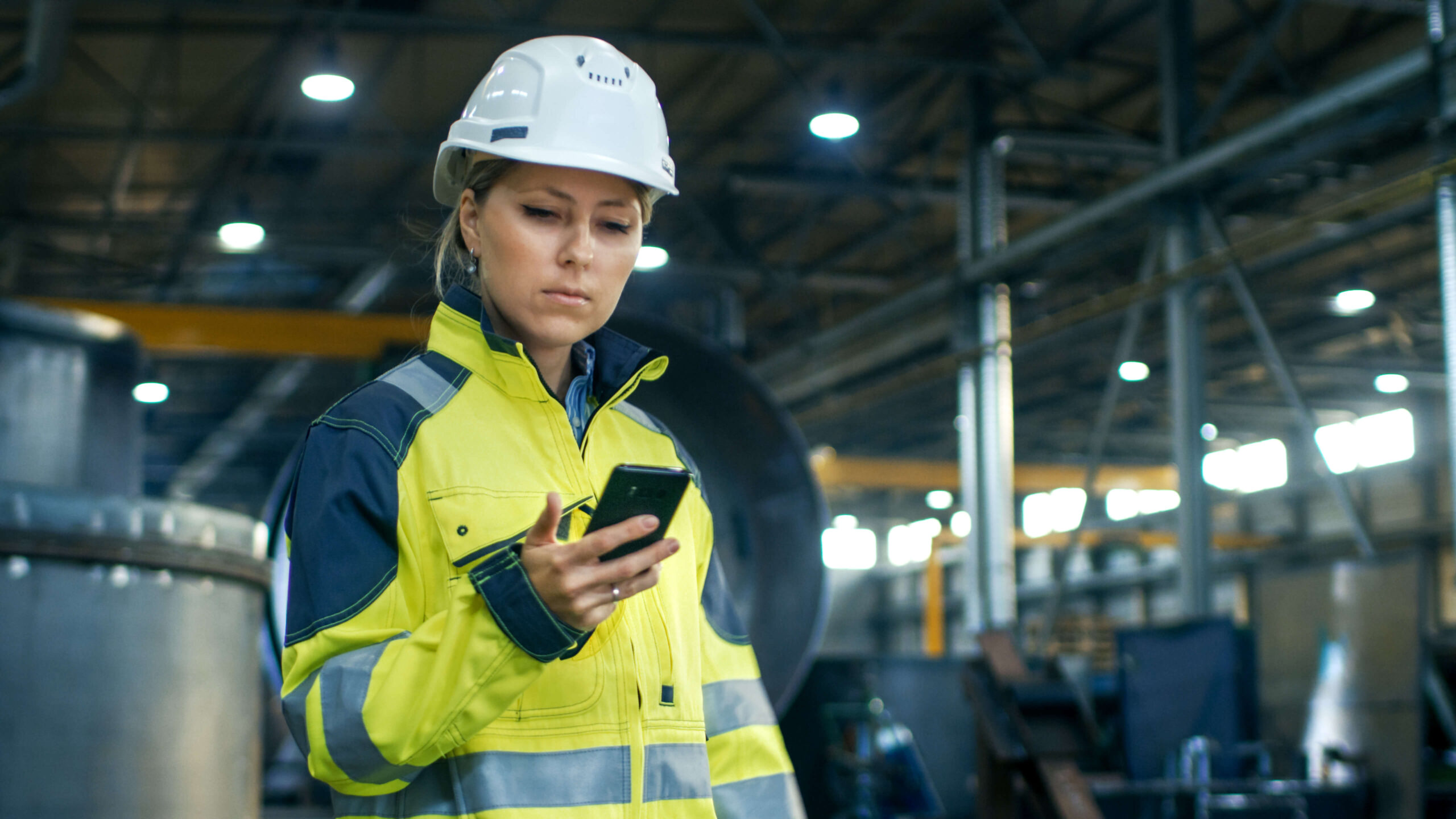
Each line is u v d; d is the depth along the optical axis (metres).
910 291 15.57
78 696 3.40
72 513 3.41
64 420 6.81
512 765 1.18
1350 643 6.58
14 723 3.28
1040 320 20.02
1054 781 5.38
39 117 15.05
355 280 19.31
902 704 9.27
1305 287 19.92
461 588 1.09
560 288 1.24
